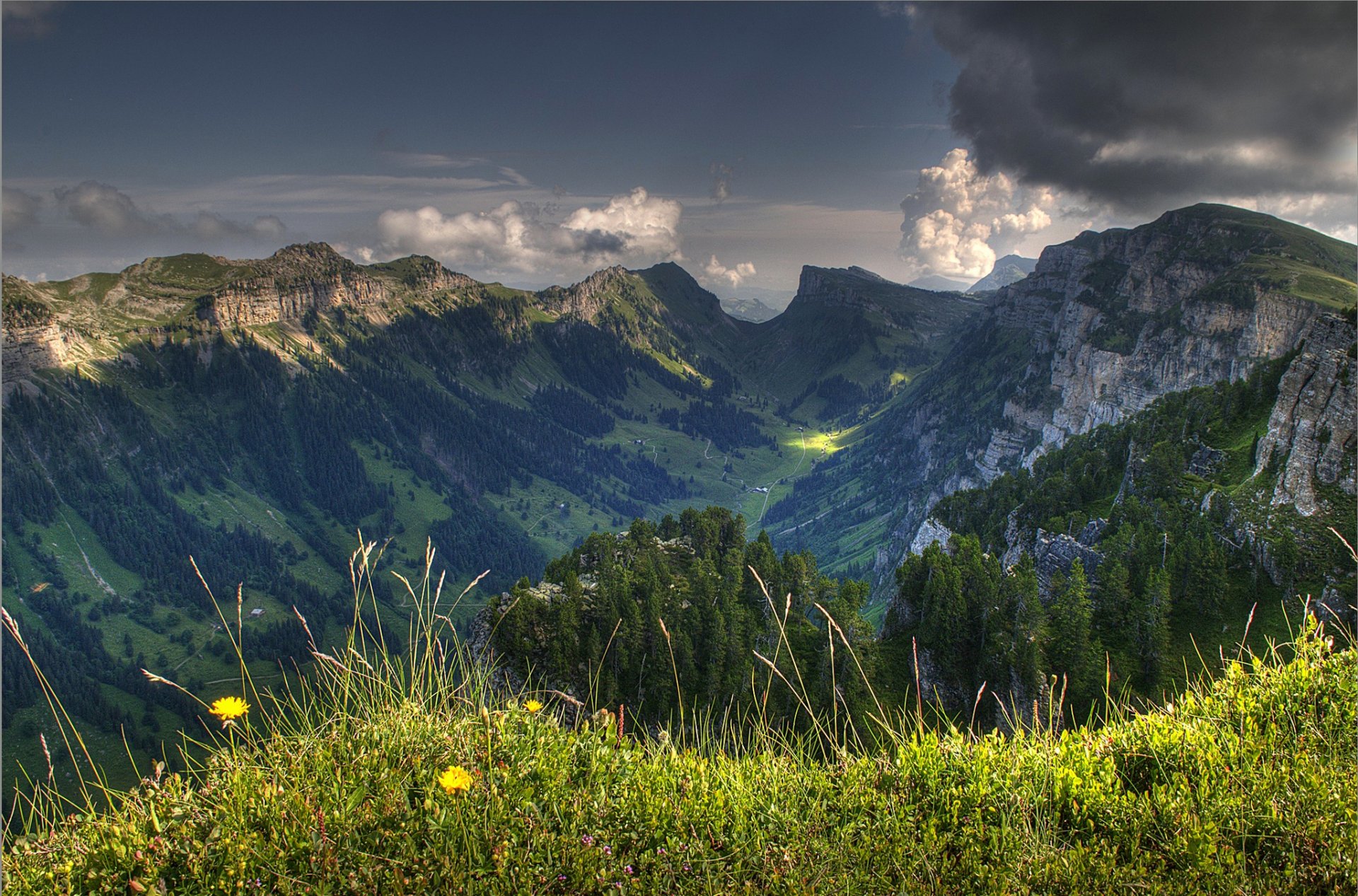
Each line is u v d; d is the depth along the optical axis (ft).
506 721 31.83
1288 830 28.45
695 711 33.73
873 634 241.35
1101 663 233.55
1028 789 31.01
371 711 30.42
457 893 26.20
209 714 28.04
